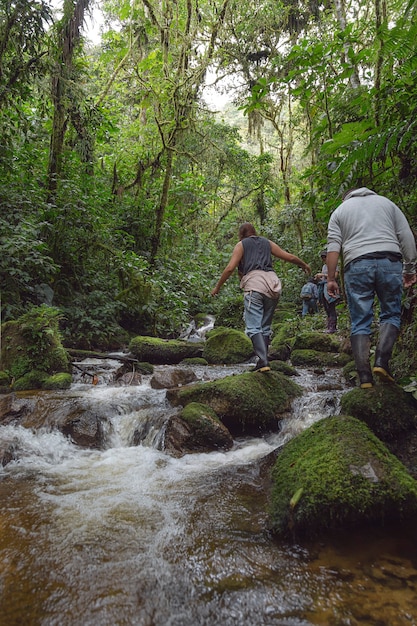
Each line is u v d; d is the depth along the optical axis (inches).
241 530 78.9
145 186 457.7
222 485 101.0
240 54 541.6
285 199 648.4
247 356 255.9
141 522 82.4
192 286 440.8
